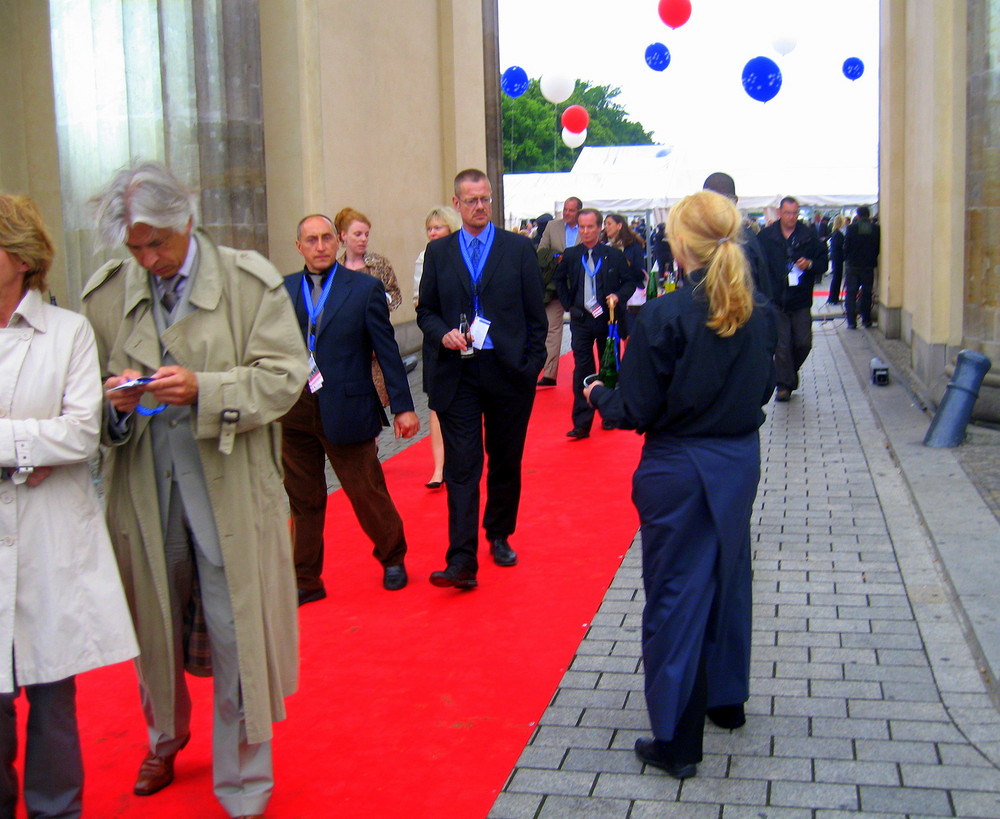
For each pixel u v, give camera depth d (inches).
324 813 130.3
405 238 556.1
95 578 117.4
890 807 124.6
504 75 776.3
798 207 396.5
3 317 115.7
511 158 2443.4
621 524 254.7
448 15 611.2
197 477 122.9
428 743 147.4
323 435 201.8
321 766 142.3
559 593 207.2
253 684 122.4
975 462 284.4
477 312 204.1
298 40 432.8
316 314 198.4
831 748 139.3
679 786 132.0
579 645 180.4
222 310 122.7
